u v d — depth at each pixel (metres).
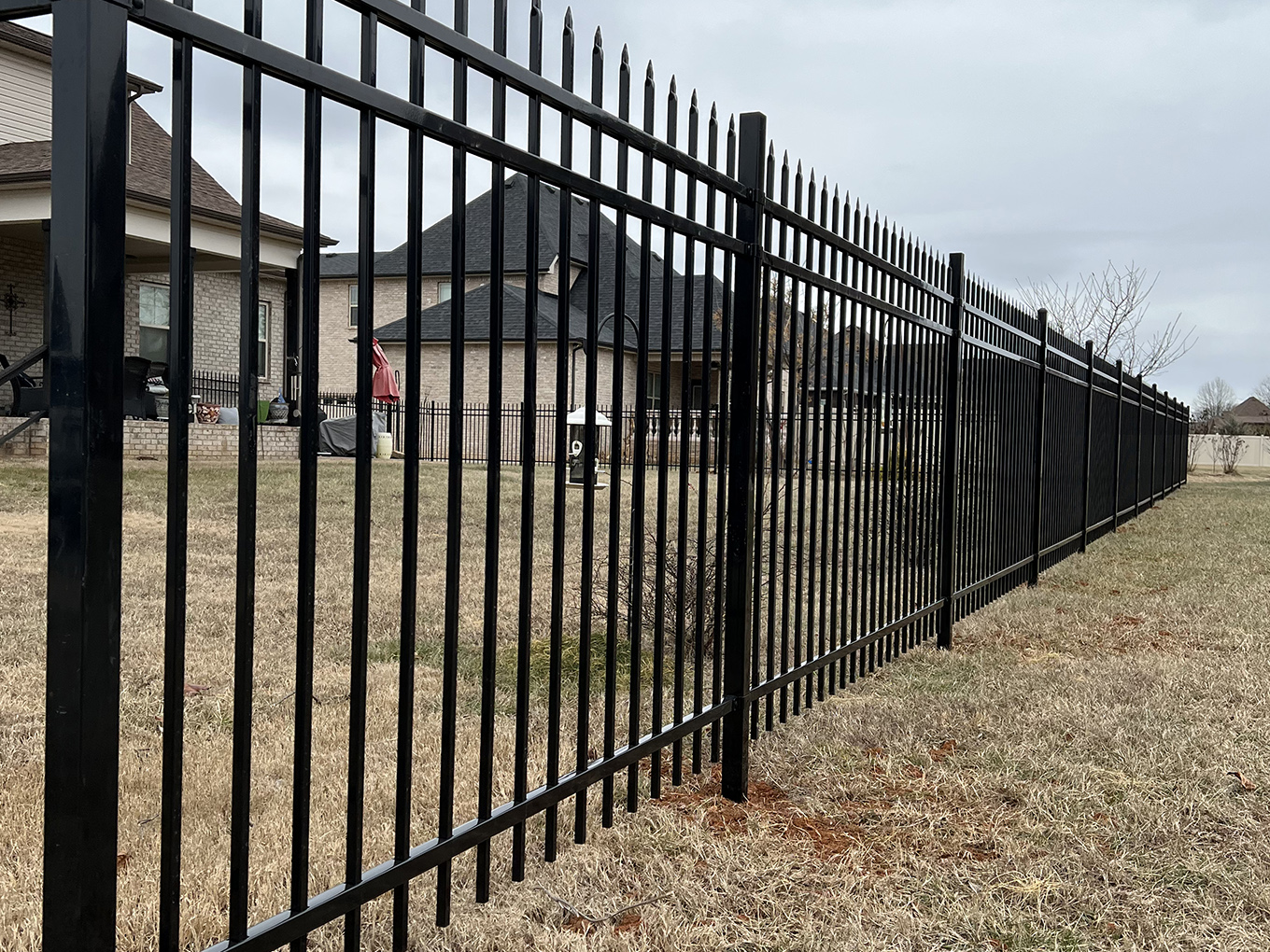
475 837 2.21
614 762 2.74
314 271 1.59
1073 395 9.55
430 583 6.88
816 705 4.31
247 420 1.50
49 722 1.29
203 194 14.41
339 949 2.24
